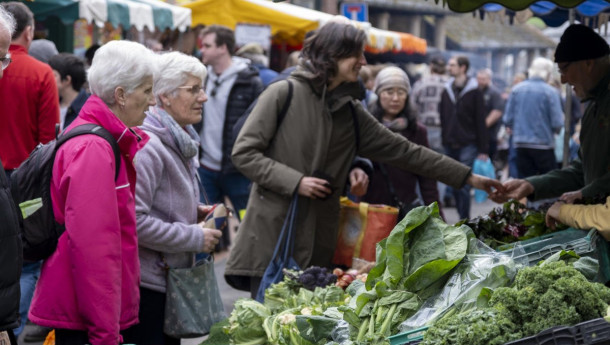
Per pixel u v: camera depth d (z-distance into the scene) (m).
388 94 8.36
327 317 4.17
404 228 4.05
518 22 8.68
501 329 3.28
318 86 6.04
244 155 6.00
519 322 3.35
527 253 4.32
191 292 5.17
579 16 8.74
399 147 6.55
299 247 6.06
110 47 4.44
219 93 10.09
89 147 4.19
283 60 16.67
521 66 46.81
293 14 14.25
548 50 44.53
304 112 6.04
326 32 6.00
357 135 6.36
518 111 14.53
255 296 6.14
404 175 8.23
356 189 6.83
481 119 14.23
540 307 3.29
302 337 4.09
